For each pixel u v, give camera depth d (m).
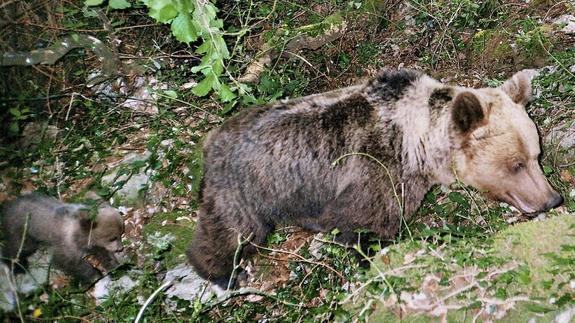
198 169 3.28
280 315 2.73
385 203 2.68
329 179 2.65
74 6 3.62
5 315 2.71
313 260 2.89
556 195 2.62
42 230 3.01
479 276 2.19
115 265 3.10
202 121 3.55
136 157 3.44
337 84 3.81
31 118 3.56
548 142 3.20
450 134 2.61
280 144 2.63
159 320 2.71
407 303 2.22
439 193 3.13
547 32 3.71
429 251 2.35
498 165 2.61
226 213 2.67
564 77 3.35
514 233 2.34
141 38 3.97
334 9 4.19
